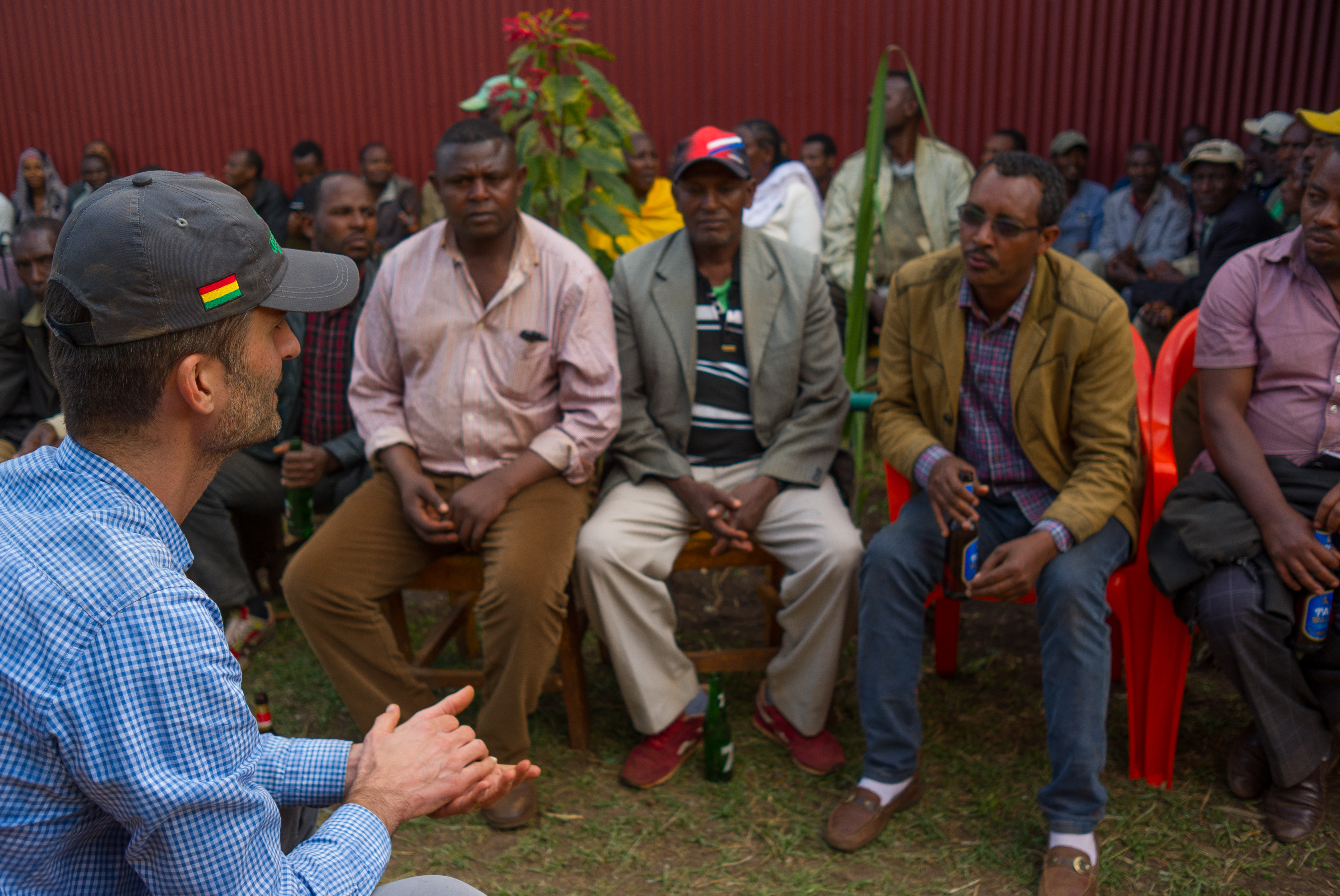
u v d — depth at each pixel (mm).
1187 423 2762
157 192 1058
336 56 7148
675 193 2830
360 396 2814
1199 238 4773
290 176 7438
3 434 3172
